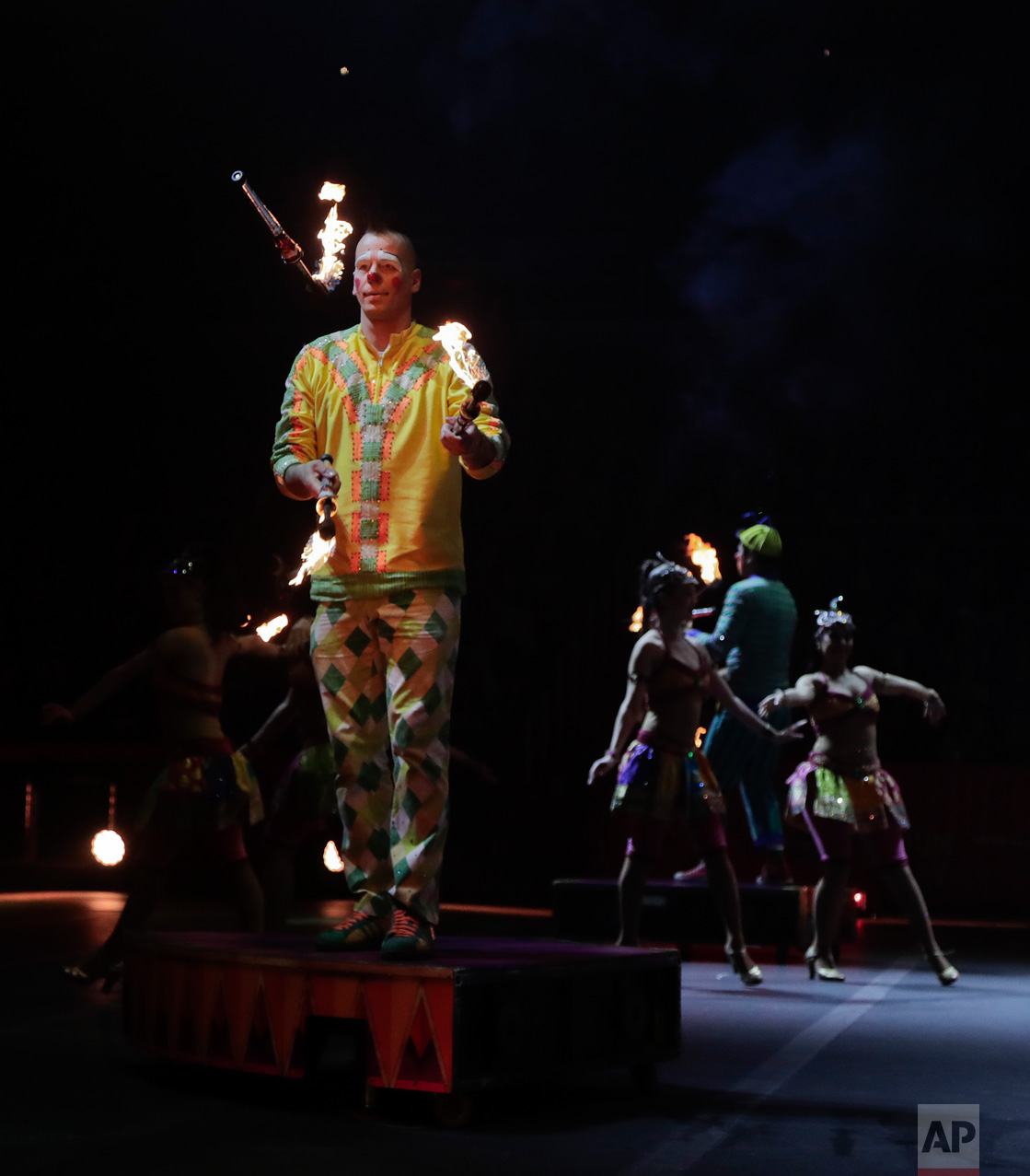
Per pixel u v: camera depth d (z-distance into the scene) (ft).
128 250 52.42
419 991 11.67
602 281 50.62
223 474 51.80
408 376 13.04
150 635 47.73
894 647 44.57
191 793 18.61
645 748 21.68
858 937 28.84
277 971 12.48
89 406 52.80
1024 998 20.20
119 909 30.22
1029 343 48.96
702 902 24.79
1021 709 43.68
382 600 12.89
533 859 37.09
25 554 50.06
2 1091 12.89
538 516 49.19
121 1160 10.41
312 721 20.53
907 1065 14.88
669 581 21.76
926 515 48.44
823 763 22.35
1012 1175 10.50
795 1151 11.07
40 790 38.73
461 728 43.57
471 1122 11.96
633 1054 13.12
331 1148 10.87
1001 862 35.14
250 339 52.49
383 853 13.21
